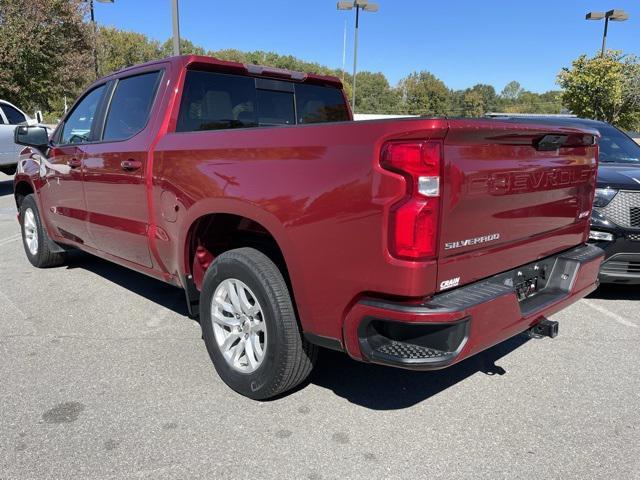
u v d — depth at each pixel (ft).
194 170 10.95
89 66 77.71
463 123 7.91
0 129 40.68
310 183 8.78
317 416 10.27
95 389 11.16
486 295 8.59
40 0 66.44
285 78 14.85
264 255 10.33
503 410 10.59
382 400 10.92
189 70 12.74
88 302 16.53
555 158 10.40
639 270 16.22
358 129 8.20
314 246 8.85
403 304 8.06
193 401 10.73
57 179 16.89
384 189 7.84
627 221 15.84
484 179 8.57
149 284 18.40
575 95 72.95
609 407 10.75
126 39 222.69
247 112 14.01
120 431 9.66
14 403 10.57
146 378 11.67
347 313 8.68
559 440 9.60
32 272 19.84
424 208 7.72
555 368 12.47
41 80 68.85
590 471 8.75
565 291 11.01
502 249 9.36
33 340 13.64
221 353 11.14
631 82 73.87
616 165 18.42
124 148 13.21
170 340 13.70
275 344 9.90
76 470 8.59
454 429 9.91
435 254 8.02
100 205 14.64
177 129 12.50
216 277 10.90
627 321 15.53
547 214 10.48
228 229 11.85
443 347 8.18
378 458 9.01
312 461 8.91
